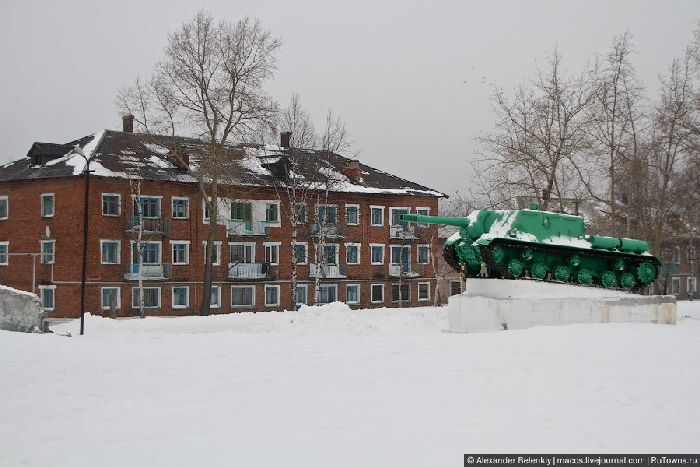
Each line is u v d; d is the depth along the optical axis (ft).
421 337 71.00
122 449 32.96
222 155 156.25
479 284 85.35
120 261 170.81
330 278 200.64
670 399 40.50
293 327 91.71
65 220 168.35
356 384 47.19
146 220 172.24
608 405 39.37
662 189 151.84
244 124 153.07
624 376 47.37
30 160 184.44
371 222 209.15
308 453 31.86
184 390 46.09
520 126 137.18
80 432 36.06
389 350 62.44
